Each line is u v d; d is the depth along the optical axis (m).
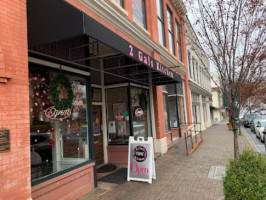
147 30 9.16
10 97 2.81
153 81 8.62
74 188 4.68
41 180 3.90
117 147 7.69
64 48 4.72
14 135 2.80
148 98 9.29
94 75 7.61
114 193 5.01
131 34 7.31
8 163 2.70
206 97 27.19
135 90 8.23
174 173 6.44
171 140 11.74
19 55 2.98
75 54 5.07
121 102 7.83
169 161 7.94
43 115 4.29
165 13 11.67
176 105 13.83
